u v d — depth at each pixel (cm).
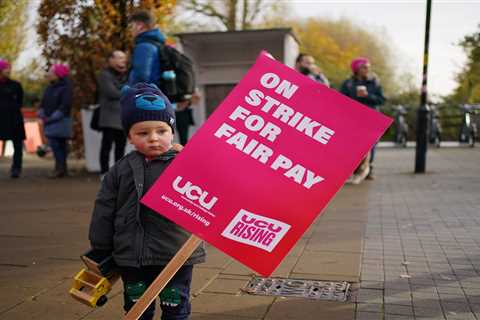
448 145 1850
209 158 241
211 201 238
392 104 2569
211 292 373
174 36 1184
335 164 235
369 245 494
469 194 780
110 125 833
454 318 323
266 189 236
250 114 246
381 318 324
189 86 622
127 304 271
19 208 676
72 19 1002
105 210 262
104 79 825
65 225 581
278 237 234
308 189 235
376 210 662
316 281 394
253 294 369
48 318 331
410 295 363
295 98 245
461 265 430
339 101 240
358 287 380
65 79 957
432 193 793
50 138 962
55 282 396
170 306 262
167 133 265
